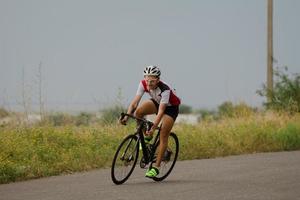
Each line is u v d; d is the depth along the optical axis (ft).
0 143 130.72
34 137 142.31
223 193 98.99
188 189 102.99
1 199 95.35
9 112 154.92
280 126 189.57
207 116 190.80
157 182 111.65
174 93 111.65
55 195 98.37
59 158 131.54
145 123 110.63
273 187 104.58
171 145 147.84
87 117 165.68
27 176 118.42
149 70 108.99
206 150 155.94
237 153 161.58
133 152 110.11
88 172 126.21
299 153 160.97
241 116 200.13
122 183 109.81
